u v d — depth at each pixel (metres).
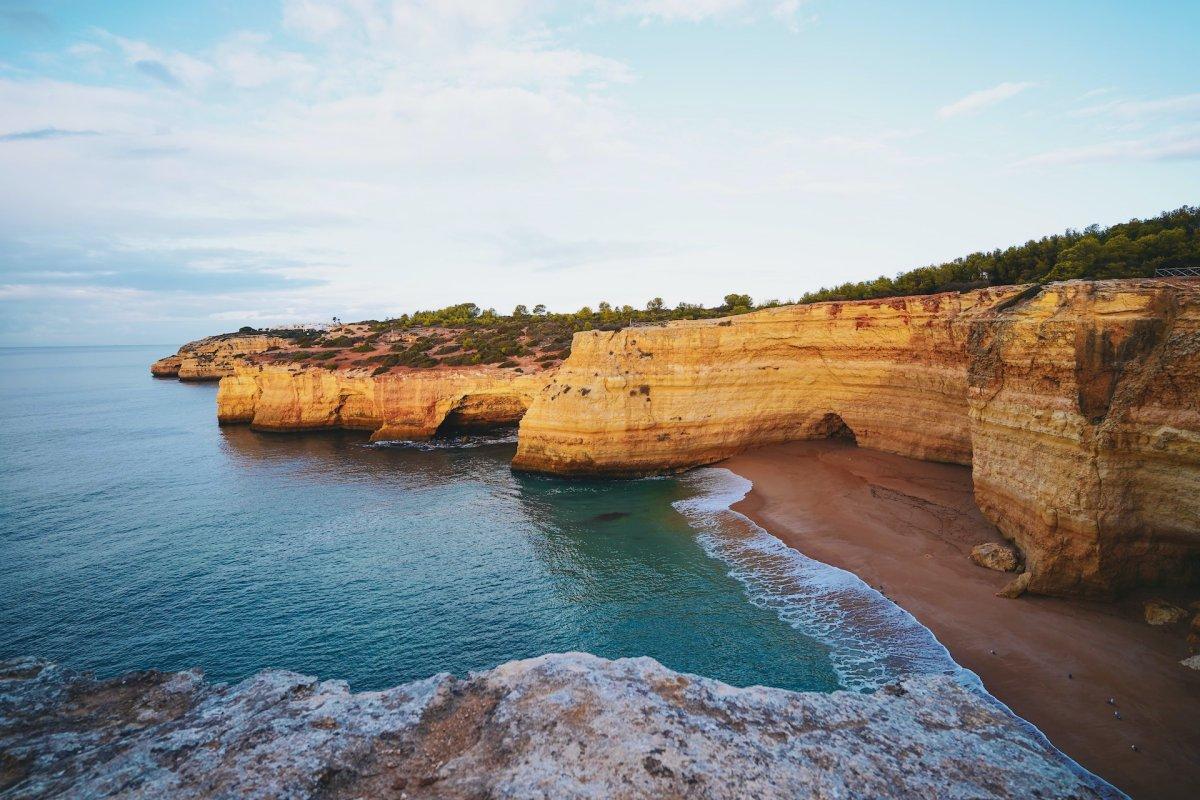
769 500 33.97
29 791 8.78
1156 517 17.55
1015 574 21.61
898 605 20.98
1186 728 13.84
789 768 9.73
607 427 41.22
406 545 30.39
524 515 34.59
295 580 26.25
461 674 19.06
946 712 12.37
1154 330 17.11
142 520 34.59
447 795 8.79
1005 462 22.45
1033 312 20.55
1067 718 14.62
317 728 10.32
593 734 10.01
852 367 39.78
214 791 8.75
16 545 30.55
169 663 19.98
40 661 12.67
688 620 21.53
